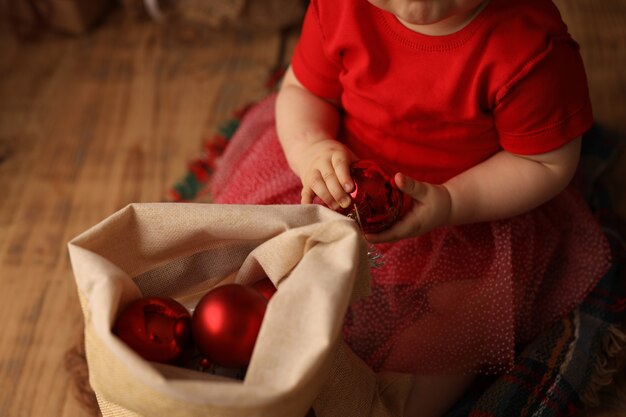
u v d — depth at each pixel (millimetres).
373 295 908
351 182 781
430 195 821
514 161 858
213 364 700
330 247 669
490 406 852
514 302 909
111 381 634
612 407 899
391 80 842
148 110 1310
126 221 699
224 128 1237
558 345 898
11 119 1301
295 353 621
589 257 939
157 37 1457
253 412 599
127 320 651
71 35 1469
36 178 1205
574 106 817
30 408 945
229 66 1386
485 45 800
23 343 1010
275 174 966
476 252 903
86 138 1265
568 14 1405
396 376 864
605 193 1107
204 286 759
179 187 1167
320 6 870
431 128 863
